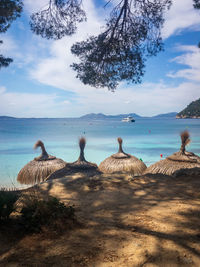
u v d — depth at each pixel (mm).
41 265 2197
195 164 8836
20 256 2355
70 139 47781
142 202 4230
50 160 11656
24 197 3732
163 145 37375
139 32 7988
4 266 2180
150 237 2773
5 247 2531
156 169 9250
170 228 3031
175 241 2664
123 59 8469
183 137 9648
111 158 12102
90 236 2820
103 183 5508
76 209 3883
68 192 4871
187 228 3020
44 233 2857
